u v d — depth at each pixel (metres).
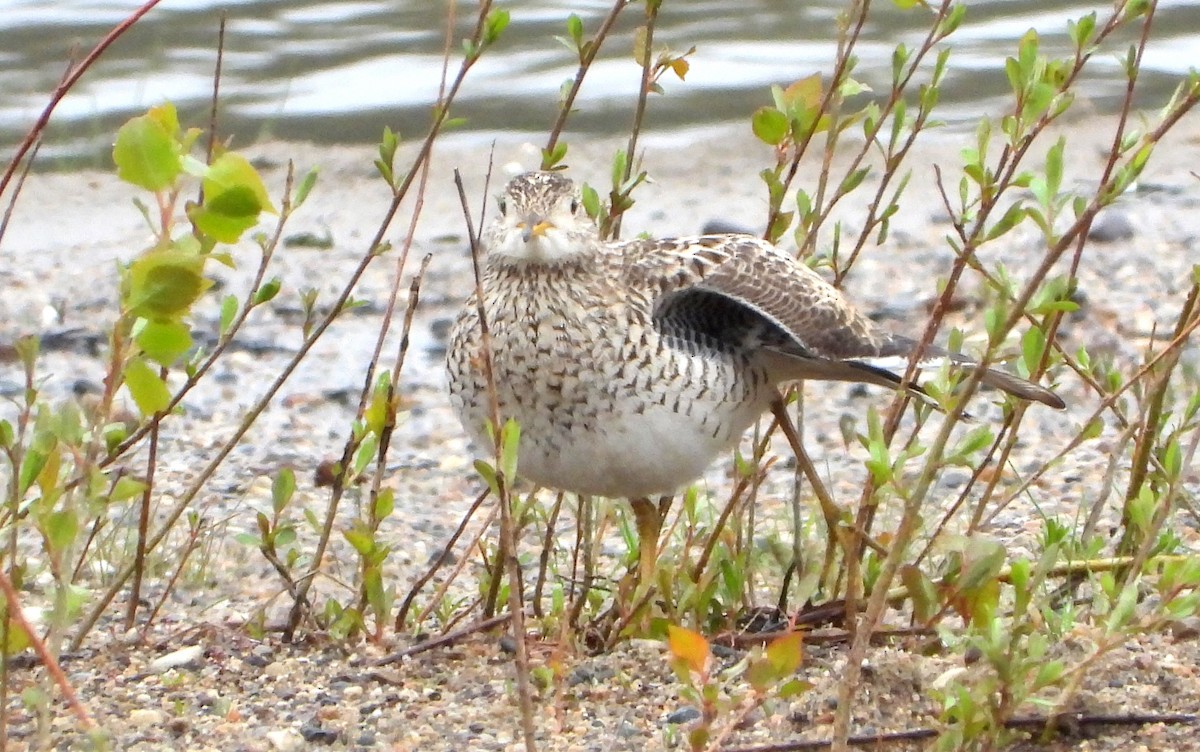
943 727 8.10
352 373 18.20
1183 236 22.09
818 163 25.69
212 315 19.73
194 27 30.66
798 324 10.22
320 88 27.64
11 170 8.62
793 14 31.84
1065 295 10.44
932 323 8.80
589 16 31.52
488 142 25.86
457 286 20.98
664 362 10.09
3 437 8.55
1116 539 12.84
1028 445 15.45
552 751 8.91
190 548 11.38
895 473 8.06
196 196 23.97
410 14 31.62
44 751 7.75
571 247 10.09
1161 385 10.99
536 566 12.98
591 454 10.23
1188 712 8.98
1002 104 26.75
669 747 8.86
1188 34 30.53
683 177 25.11
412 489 15.23
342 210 23.94
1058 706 8.15
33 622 10.81
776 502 14.39
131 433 11.82
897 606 11.09
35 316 19.75
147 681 9.97
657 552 10.91
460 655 10.39
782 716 9.09
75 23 30.58
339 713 9.48
